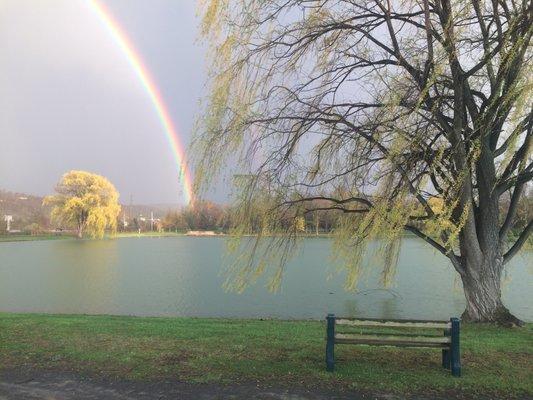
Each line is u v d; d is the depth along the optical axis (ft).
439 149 33.24
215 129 37.04
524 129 31.99
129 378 21.83
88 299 73.67
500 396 19.77
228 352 26.07
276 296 73.05
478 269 37.24
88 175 291.79
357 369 22.98
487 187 36.63
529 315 56.54
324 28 36.29
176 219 404.98
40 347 27.02
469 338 30.53
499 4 34.76
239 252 39.45
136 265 133.69
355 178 38.40
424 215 36.09
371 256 40.47
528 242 46.32
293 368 23.12
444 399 19.38
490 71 36.40
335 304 65.62
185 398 19.44
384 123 34.37
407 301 67.36
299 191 39.32
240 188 38.22
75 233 353.31
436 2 33.91
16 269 123.24
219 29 36.50
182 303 68.49
